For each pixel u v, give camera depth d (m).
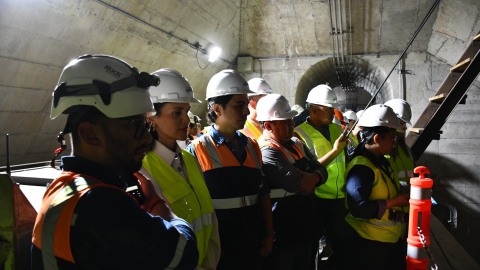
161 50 5.91
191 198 1.34
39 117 4.37
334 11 7.14
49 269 0.73
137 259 0.71
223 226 1.66
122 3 4.49
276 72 8.55
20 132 4.19
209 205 1.43
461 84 3.84
